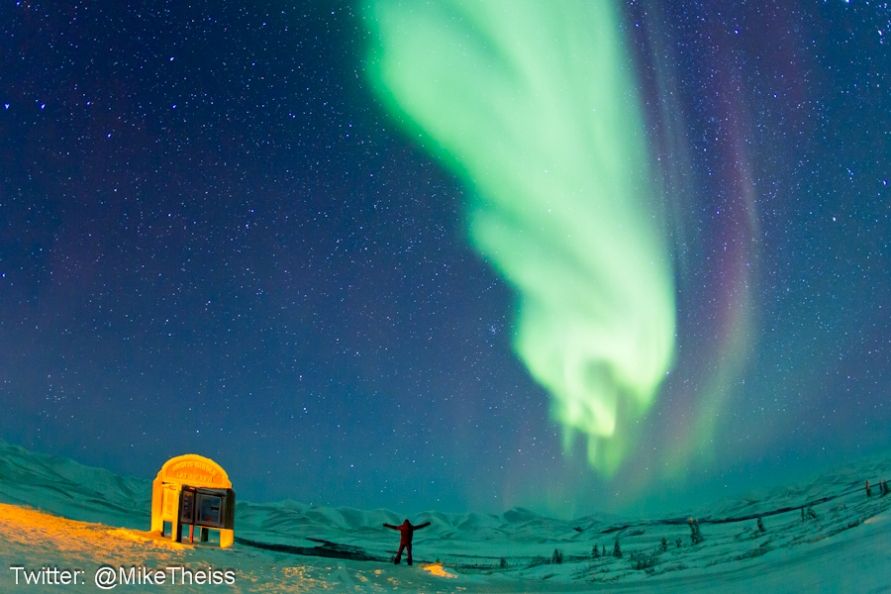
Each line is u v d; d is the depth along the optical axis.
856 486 26.22
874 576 11.59
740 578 13.57
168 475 13.91
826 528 18.72
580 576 16.56
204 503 13.90
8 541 9.70
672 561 17.94
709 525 26.28
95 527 13.19
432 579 13.99
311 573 12.42
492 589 13.51
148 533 13.80
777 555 15.97
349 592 11.06
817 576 12.34
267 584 10.59
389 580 13.18
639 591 13.48
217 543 14.90
